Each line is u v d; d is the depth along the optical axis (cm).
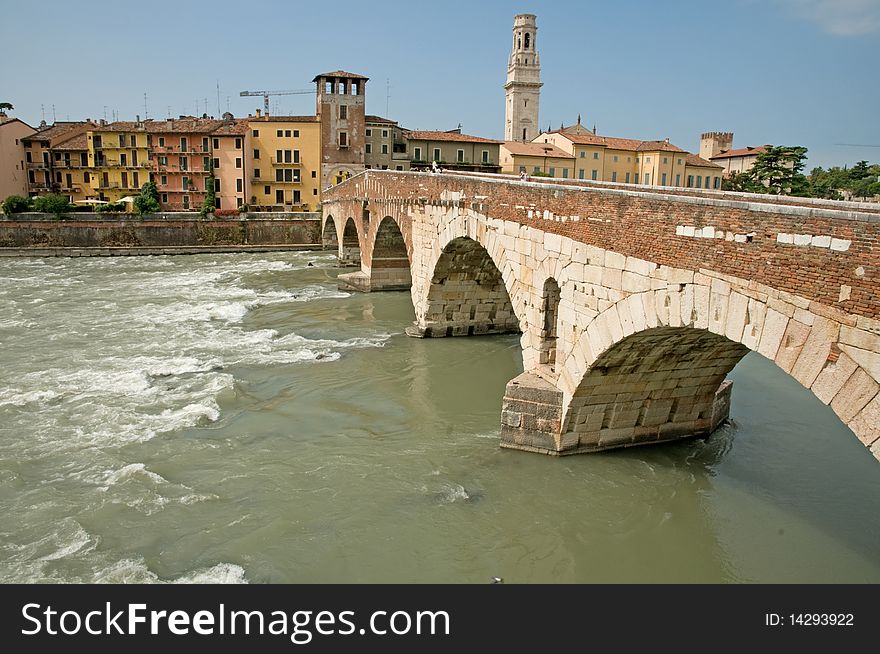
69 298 4919
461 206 2995
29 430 2345
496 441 2256
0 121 9600
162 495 1895
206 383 2864
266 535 1697
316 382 2897
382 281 5244
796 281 1241
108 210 8725
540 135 11594
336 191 7056
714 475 2022
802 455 2162
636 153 10512
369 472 2034
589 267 1903
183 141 9731
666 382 2072
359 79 10062
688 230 1505
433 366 3139
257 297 4972
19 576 1523
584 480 1981
